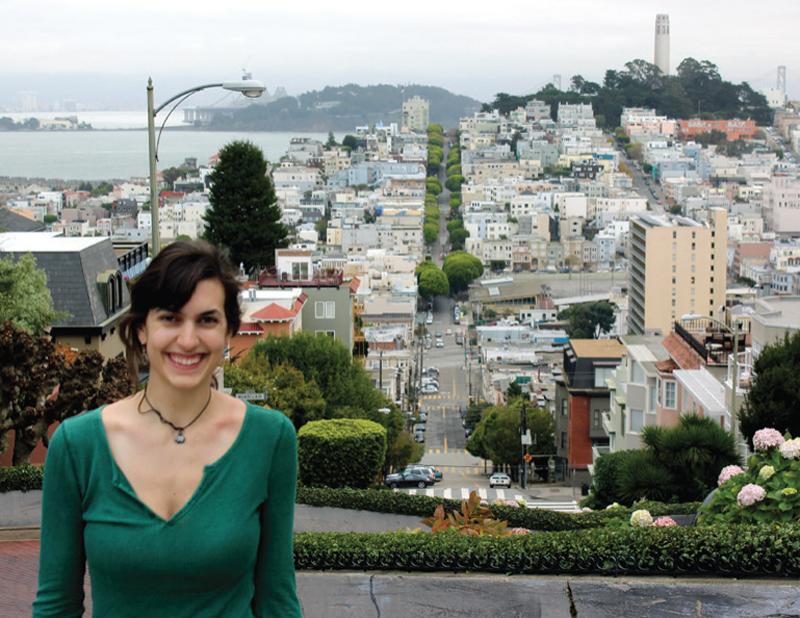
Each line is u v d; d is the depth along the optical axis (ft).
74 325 122.52
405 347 632.38
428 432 466.29
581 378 235.40
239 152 261.44
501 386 572.10
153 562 15.47
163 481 15.84
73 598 16.11
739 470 46.29
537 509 72.90
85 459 15.89
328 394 163.84
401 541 37.86
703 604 31.76
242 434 16.20
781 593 32.50
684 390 151.84
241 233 258.98
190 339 15.84
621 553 35.29
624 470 91.15
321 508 74.23
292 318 175.01
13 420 76.64
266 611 16.63
